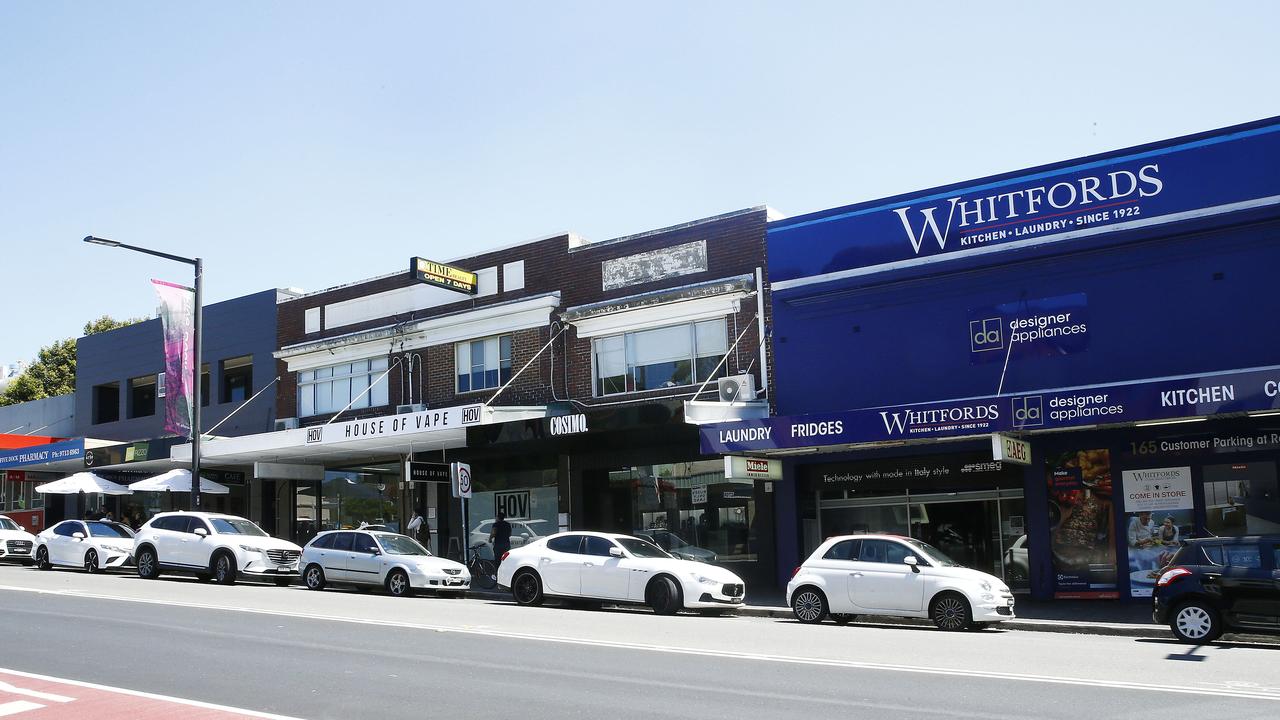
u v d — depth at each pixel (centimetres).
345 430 2542
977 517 2088
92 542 2723
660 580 1817
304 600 1938
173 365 2845
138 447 3005
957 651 1291
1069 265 1962
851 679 1069
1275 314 1781
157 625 1495
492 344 2697
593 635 1448
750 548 2261
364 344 2925
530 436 2253
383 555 2220
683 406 2080
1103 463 1939
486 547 2688
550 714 893
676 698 965
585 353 2519
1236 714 878
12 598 1853
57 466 3428
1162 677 1080
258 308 3247
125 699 946
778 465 2200
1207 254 1847
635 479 2472
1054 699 953
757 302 2277
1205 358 1828
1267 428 1791
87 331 6056
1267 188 1791
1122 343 1898
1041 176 1980
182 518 2498
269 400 3166
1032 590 1969
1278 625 1334
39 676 1072
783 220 2247
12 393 5775
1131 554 1894
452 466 2316
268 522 3192
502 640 1381
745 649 1304
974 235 2030
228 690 1002
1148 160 1888
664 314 2398
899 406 1870
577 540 1945
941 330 2073
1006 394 1967
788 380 2217
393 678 1073
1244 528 1800
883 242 2122
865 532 2203
